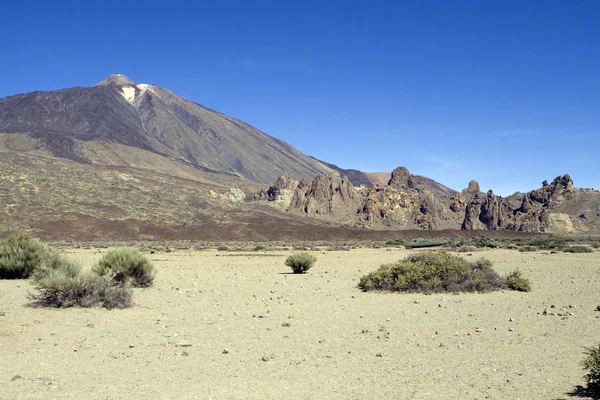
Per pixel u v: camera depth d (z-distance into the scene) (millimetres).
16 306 16906
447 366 10070
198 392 8508
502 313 16109
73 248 71062
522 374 9477
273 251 66125
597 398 8055
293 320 15039
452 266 22609
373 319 15148
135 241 111750
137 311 16531
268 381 9141
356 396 8328
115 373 9570
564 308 17016
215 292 21719
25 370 9656
